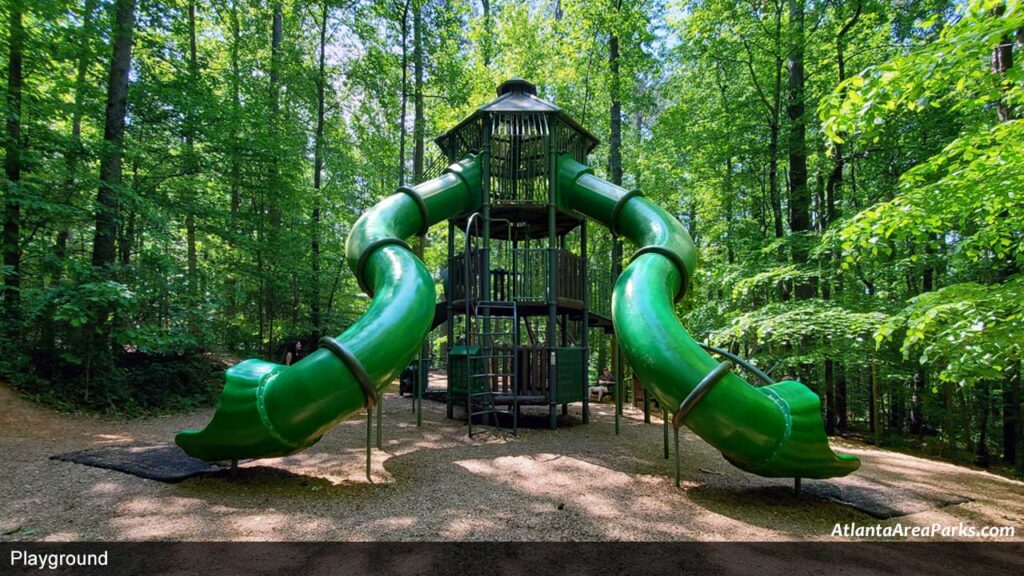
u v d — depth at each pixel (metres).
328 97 22.28
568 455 8.09
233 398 5.46
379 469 6.88
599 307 12.30
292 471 6.57
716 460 7.98
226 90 19.03
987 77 5.41
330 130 24.25
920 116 12.59
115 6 12.07
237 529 4.52
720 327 14.86
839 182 15.76
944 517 5.52
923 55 4.82
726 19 14.88
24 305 10.60
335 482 6.16
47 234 11.97
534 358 10.70
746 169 18.30
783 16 15.62
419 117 20.06
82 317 9.43
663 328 6.32
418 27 19.58
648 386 6.36
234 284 18.72
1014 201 5.80
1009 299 5.72
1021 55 5.97
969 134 6.22
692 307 17.55
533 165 11.45
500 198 11.16
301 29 21.39
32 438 7.68
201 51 19.00
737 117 15.63
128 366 11.95
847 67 14.73
